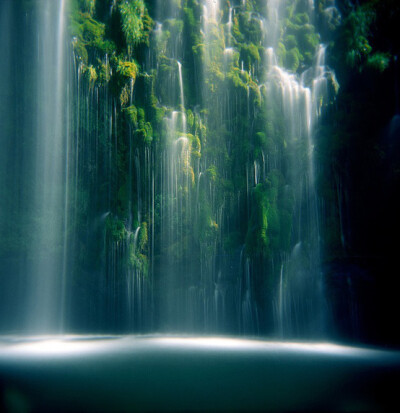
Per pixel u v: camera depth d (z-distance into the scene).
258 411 7.97
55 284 24.62
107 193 24.03
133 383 10.18
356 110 21.67
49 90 24.78
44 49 24.56
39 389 9.53
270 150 23.72
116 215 23.64
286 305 21.50
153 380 10.55
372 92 21.31
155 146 23.66
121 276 23.30
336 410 8.09
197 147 24.27
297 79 26.86
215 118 25.16
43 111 24.95
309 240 22.22
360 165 20.66
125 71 23.53
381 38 20.92
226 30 26.61
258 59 26.22
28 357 14.03
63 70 24.48
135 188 23.83
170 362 13.15
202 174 24.12
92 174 24.41
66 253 24.59
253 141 24.00
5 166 25.12
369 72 20.81
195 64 25.25
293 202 23.00
